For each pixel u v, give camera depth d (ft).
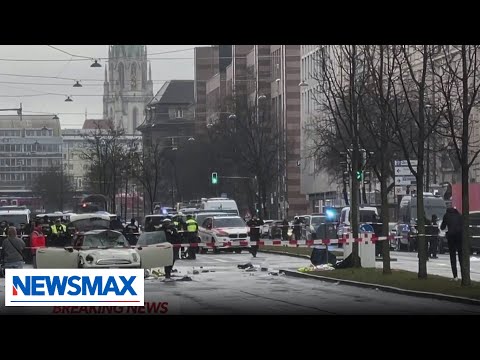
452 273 271.08
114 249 251.19
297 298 216.74
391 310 184.85
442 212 529.86
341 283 261.24
